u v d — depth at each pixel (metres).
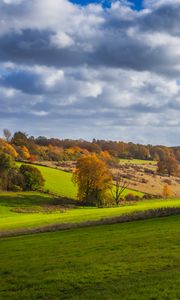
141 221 53.88
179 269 24.97
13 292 23.44
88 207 117.81
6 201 117.88
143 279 23.34
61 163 183.12
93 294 21.28
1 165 132.00
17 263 31.84
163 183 172.00
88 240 40.72
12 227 61.59
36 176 134.12
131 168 199.88
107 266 27.58
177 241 34.97
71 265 28.98
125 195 136.62
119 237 40.72
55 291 22.81
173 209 60.06
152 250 32.00
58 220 68.56
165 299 18.78
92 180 127.44
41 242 42.12
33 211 107.12
